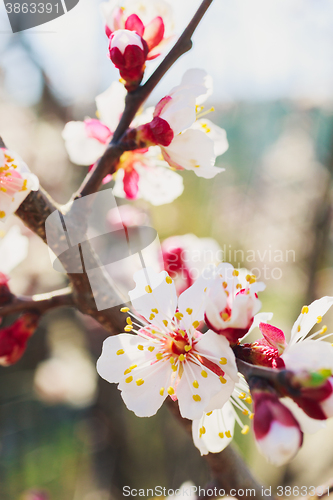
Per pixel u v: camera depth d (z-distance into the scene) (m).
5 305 0.14
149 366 0.12
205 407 0.12
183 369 0.12
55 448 0.44
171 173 0.15
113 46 0.13
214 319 0.11
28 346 0.44
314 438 0.36
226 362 0.11
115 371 0.12
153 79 0.13
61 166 0.42
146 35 0.14
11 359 0.14
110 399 0.39
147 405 0.12
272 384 0.11
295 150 0.56
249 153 0.53
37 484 0.42
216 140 0.15
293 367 0.11
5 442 0.42
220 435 0.13
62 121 0.43
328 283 0.39
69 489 0.42
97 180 0.13
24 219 0.13
